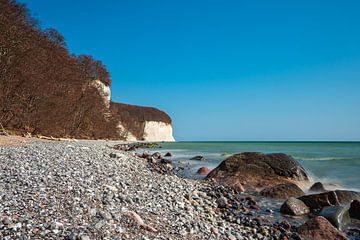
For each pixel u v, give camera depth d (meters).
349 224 8.70
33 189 7.41
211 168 20.77
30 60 40.12
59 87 49.56
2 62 36.16
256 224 8.34
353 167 21.45
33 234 4.94
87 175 10.27
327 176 17.44
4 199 6.44
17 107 39.22
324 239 7.51
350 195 11.09
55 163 11.76
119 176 11.39
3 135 29.45
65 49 56.47
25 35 40.53
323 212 8.98
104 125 74.75
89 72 75.38
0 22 36.09
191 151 41.00
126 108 127.88
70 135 56.56
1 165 10.23
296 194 11.96
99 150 21.78
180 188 11.73
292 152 42.91
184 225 6.97
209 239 6.43
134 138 108.62
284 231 7.89
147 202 8.34
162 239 5.80
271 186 13.74
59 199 6.88
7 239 4.67
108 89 86.56
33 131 42.38
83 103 62.03
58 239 4.91
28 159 11.95
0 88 35.91
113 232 5.59
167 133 136.62
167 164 20.56
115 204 7.37
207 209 9.24
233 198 11.43
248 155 16.38
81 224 5.66
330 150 50.00
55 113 46.97
